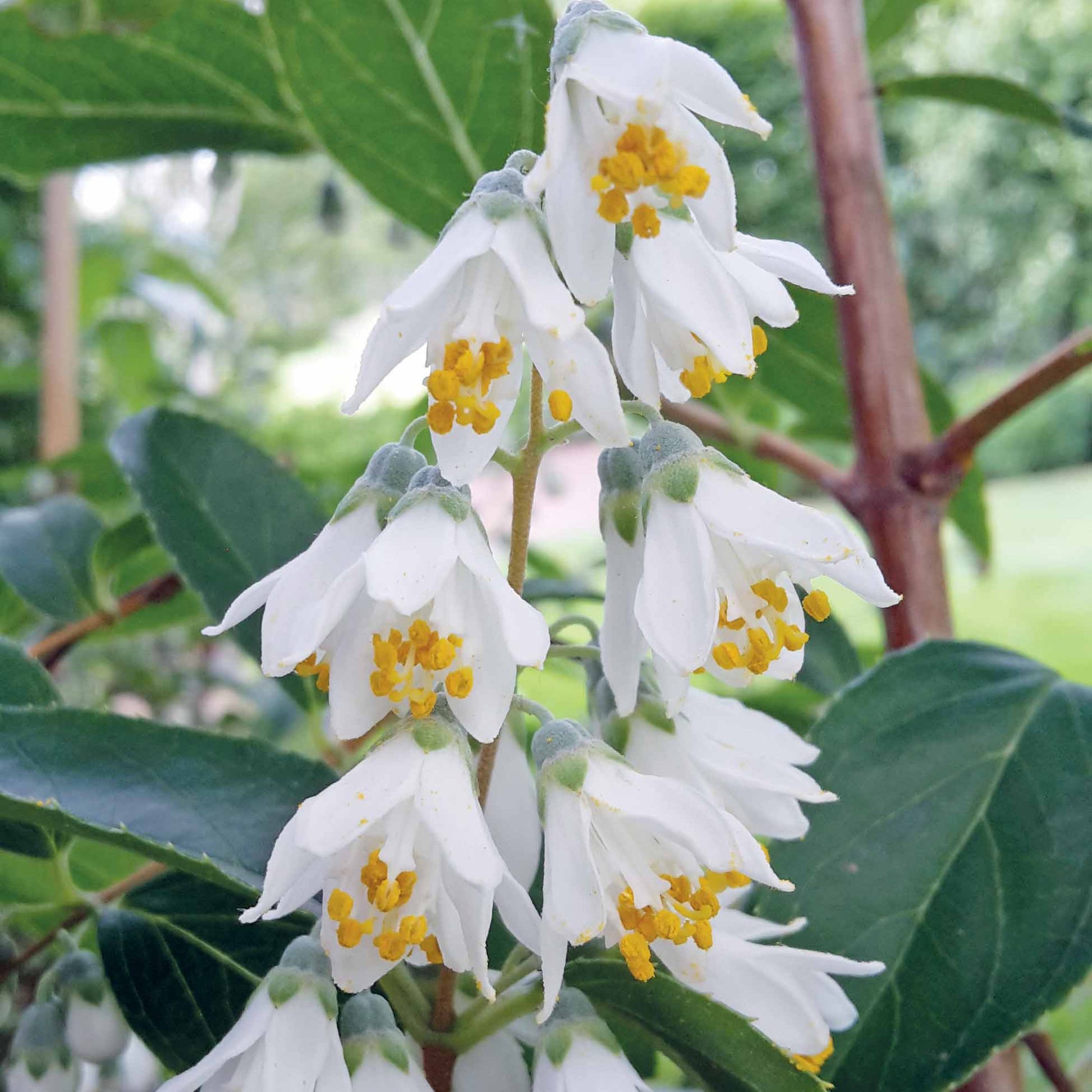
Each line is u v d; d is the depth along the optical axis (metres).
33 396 0.41
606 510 0.11
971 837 0.13
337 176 0.33
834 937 0.12
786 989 0.11
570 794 0.11
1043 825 0.12
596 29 0.10
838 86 0.17
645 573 0.11
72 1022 0.14
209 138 0.19
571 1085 0.11
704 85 0.10
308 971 0.11
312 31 0.15
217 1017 0.13
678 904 0.11
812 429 0.24
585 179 0.10
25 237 0.41
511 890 0.11
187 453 0.16
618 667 0.11
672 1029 0.11
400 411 0.66
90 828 0.11
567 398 0.10
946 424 0.21
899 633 0.16
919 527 0.17
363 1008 0.11
